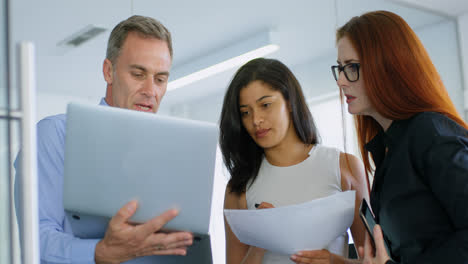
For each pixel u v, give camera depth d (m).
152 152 0.84
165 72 1.24
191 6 2.41
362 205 0.91
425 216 0.83
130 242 0.86
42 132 1.13
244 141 1.35
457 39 3.60
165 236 0.87
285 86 1.26
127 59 1.19
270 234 0.97
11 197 0.70
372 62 0.91
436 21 3.53
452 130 0.82
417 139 0.84
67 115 0.84
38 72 2.04
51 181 1.08
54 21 2.05
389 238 0.92
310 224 0.95
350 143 2.63
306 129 1.33
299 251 1.00
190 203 0.86
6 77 0.71
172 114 2.39
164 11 2.33
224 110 1.34
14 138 0.70
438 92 0.90
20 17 1.98
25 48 0.71
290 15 2.77
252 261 1.23
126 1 2.21
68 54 2.10
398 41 0.91
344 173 1.31
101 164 0.84
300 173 1.32
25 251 0.69
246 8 2.60
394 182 0.87
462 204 0.74
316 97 2.78
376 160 1.08
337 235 1.02
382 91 0.90
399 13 3.32
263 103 1.23
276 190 1.32
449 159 0.77
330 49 2.89
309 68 2.81
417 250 0.84
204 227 0.87
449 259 0.75
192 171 0.85
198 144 0.85
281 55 2.72
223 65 2.52
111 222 0.85
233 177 1.37
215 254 2.19
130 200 0.85
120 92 1.22
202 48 2.46
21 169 0.69
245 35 2.61
